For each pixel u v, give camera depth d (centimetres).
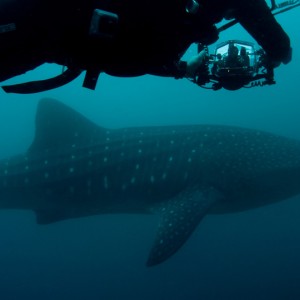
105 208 649
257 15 201
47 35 182
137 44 191
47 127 636
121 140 628
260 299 1548
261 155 619
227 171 605
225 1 196
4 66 187
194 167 603
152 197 615
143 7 184
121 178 614
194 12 191
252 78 249
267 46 219
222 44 253
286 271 1717
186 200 582
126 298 1727
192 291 1672
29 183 648
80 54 189
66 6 177
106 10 180
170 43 198
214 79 252
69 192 634
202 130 633
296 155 633
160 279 1802
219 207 655
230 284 1677
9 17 174
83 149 629
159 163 607
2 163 670
